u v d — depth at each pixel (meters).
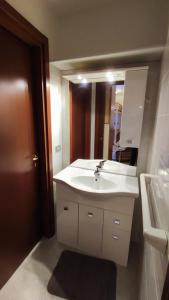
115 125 1.57
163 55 1.13
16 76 1.18
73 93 1.65
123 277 1.36
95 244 1.51
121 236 1.39
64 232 1.62
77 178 1.55
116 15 1.22
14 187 1.27
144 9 1.15
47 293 1.23
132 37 1.20
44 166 1.53
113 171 1.64
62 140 1.80
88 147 1.72
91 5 1.26
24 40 1.19
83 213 1.47
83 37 1.34
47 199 1.62
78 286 1.28
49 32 1.33
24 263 1.46
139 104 1.39
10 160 1.20
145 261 0.99
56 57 1.44
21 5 1.05
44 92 1.38
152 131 1.39
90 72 1.45
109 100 1.55
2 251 1.22
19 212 1.36
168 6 1.09
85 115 1.66
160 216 0.62
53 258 1.51
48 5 1.28
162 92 1.00
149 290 0.72
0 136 1.09
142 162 1.54
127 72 1.37
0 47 1.03
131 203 1.28
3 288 1.25
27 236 1.50
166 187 0.54
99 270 1.41
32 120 1.40
